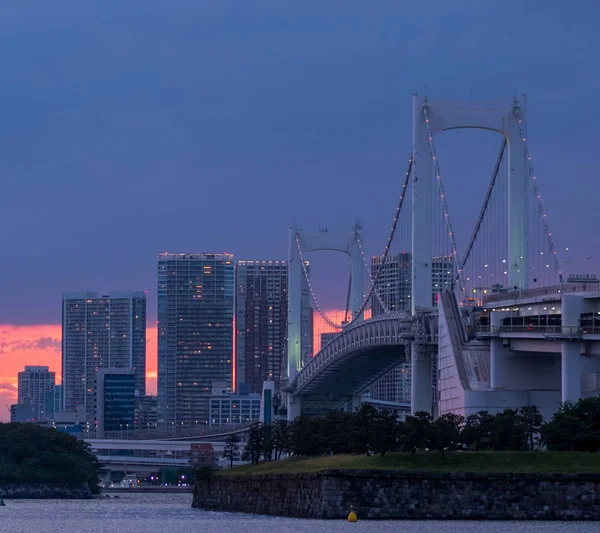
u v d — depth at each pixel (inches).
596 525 7839.6
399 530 7677.2
